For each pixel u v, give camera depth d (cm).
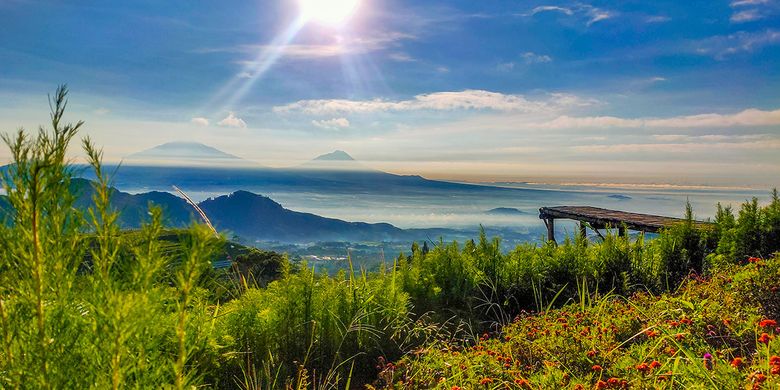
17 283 164
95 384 163
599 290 738
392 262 719
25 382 160
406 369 470
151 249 160
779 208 721
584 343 422
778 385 264
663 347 395
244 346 498
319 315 555
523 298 739
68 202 162
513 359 443
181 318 164
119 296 155
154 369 174
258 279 587
